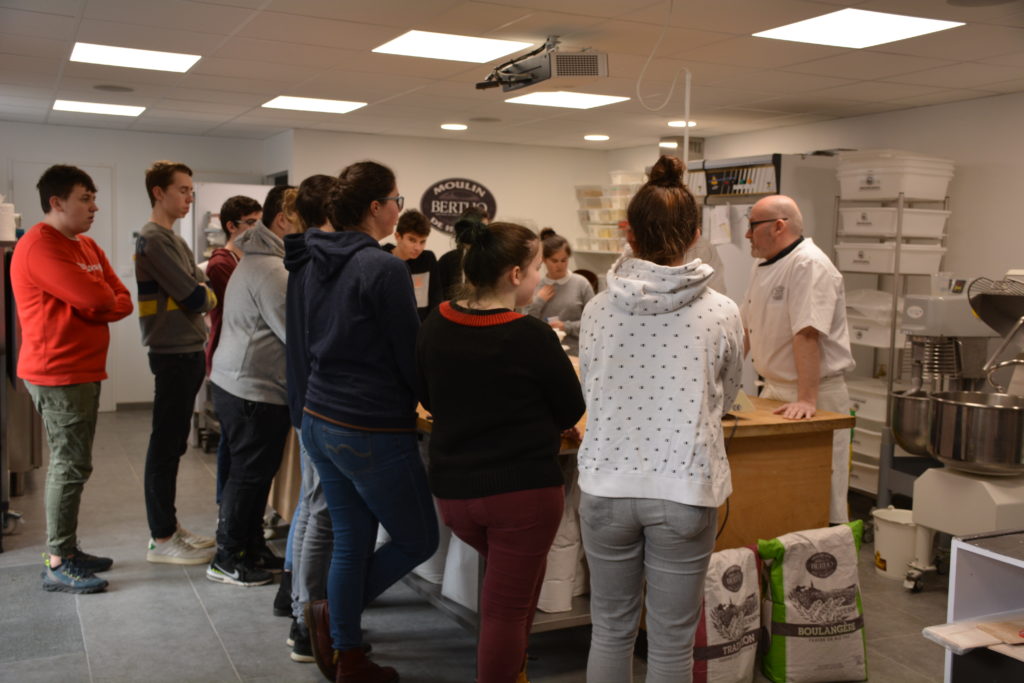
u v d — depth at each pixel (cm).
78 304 320
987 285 371
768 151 753
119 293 354
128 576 361
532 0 375
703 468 189
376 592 260
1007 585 211
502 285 214
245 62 514
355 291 234
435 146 864
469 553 284
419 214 422
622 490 194
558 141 877
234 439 339
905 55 459
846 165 527
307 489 284
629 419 196
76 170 323
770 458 285
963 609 207
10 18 416
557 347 212
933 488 354
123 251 835
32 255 319
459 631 315
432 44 467
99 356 339
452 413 213
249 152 887
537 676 278
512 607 215
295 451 385
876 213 514
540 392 212
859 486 525
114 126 803
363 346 236
